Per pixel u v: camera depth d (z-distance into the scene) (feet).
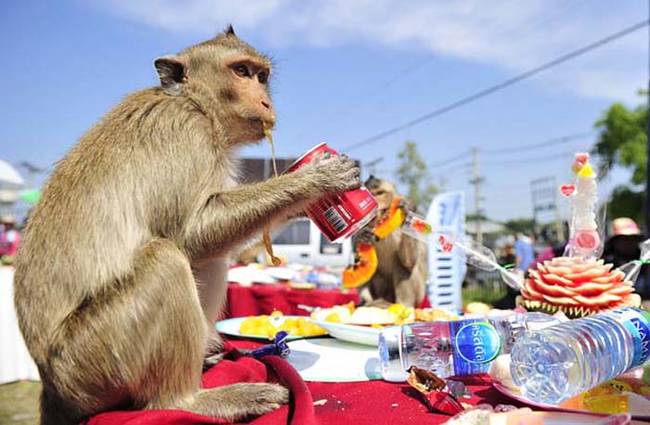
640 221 34.63
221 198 2.25
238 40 2.76
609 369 1.72
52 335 2.00
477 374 2.17
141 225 2.13
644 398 1.77
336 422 1.76
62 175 2.21
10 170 13.48
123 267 2.03
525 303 2.44
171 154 2.22
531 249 14.37
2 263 9.52
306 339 2.99
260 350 2.63
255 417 2.01
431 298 6.12
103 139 2.23
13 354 7.59
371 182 4.18
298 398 1.87
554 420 1.55
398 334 2.21
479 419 1.56
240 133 2.62
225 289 2.57
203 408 1.99
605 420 1.46
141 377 1.95
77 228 2.06
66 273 2.04
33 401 6.73
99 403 1.99
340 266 12.90
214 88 2.55
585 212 2.45
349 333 2.70
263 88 2.66
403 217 3.50
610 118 37.11
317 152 2.40
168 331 1.97
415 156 50.11
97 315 1.95
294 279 6.56
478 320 2.20
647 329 1.84
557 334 1.75
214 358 2.56
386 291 5.24
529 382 1.79
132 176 2.14
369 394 2.04
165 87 2.55
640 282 8.14
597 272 2.26
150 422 1.70
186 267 2.03
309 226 13.14
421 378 1.98
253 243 2.55
